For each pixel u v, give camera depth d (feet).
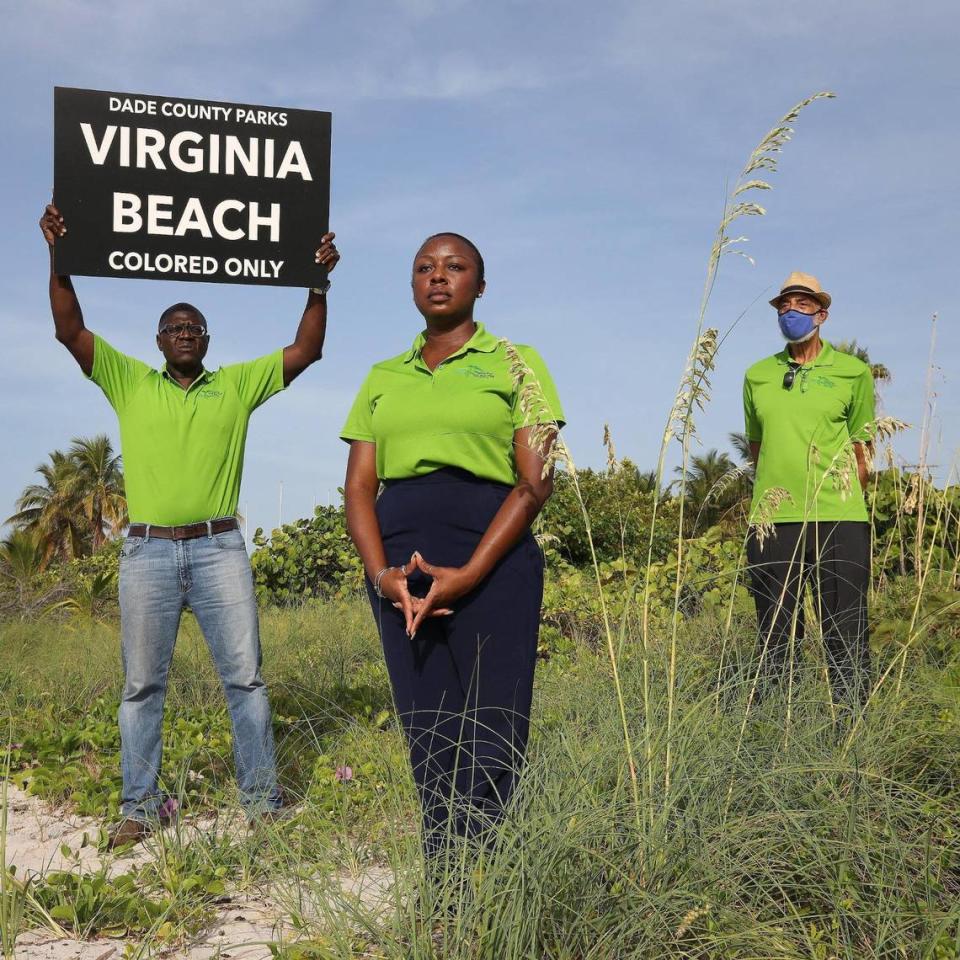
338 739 16.98
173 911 10.62
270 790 13.83
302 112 15.31
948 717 13.07
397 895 8.87
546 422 9.83
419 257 10.64
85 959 9.84
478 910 8.50
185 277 14.88
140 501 14.47
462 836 9.43
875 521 24.36
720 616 20.71
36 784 15.96
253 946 9.97
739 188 10.48
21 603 57.26
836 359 16.65
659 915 8.48
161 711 14.30
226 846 12.07
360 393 11.16
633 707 12.80
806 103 10.12
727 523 28.78
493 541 9.80
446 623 10.09
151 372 14.96
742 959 8.60
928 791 11.55
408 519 10.25
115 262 14.62
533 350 10.62
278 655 27.35
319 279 15.33
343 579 47.11
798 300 16.60
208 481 14.56
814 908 9.57
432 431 10.18
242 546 14.85
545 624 29.07
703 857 9.16
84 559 81.41
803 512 16.16
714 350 10.50
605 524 48.75
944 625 18.16
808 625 15.42
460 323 10.71
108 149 14.67
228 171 15.05
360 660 27.86
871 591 21.20
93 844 13.57
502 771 9.76
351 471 11.04
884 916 8.88
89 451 190.49
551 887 8.71
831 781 10.65
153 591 14.24
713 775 10.32
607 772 10.71
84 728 19.84
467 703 9.99
